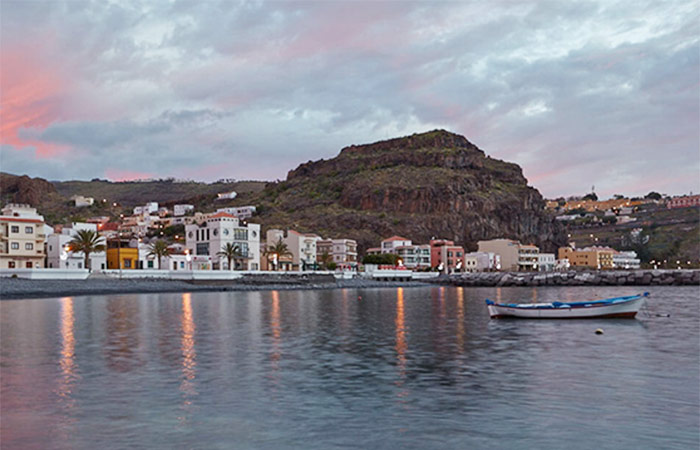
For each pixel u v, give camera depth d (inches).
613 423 711.1
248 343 1429.6
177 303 3080.7
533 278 6476.4
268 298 3676.2
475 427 698.2
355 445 637.3
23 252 4867.1
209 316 2223.2
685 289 5088.6
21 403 817.5
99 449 626.8
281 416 748.6
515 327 1801.2
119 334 1617.9
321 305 2938.0
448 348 1339.8
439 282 6904.5
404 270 7185.0
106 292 4116.6
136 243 5846.5
